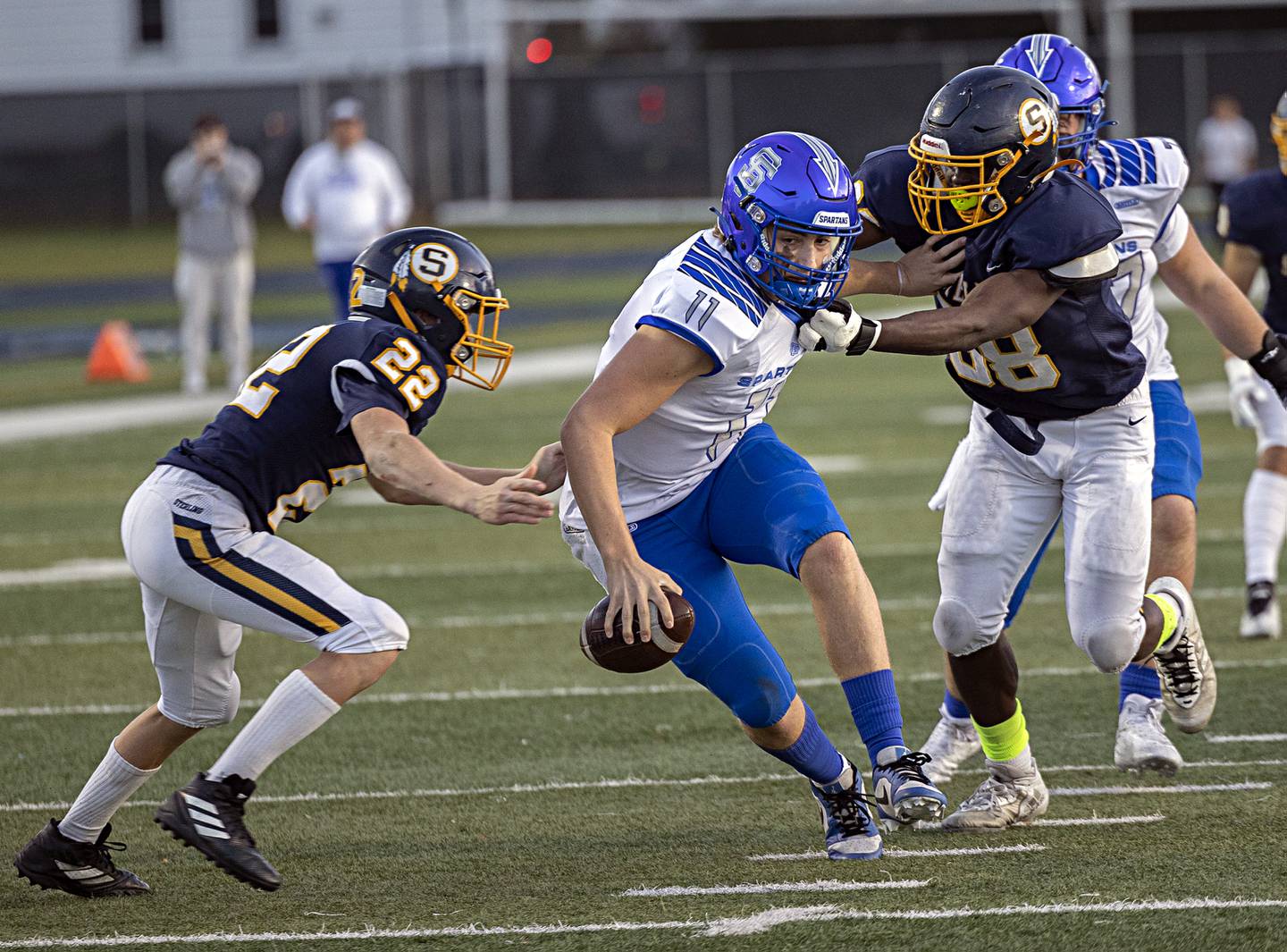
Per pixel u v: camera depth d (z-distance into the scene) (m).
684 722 19.80
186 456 13.73
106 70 115.00
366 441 13.13
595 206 102.62
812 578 14.23
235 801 13.32
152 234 100.88
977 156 13.78
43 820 16.62
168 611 13.88
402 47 112.56
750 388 14.08
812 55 111.75
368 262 14.18
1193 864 14.17
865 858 14.72
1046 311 14.34
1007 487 15.27
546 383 49.19
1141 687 16.56
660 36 116.00
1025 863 14.45
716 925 13.08
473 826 16.16
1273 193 20.66
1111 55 96.50
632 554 13.12
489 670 22.34
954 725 17.34
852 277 14.42
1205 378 47.19
